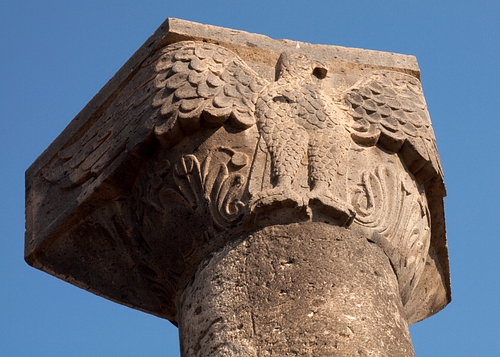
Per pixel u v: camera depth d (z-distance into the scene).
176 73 6.76
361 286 6.24
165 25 7.01
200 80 6.69
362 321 6.10
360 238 6.43
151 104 6.72
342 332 6.02
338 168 6.54
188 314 6.45
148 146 6.69
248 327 6.09
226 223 6.41
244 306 6.16
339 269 6.25
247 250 6.32
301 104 6.67
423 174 6.91
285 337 6.00
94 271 7.10
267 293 6.17
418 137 6.85
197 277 6.48
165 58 6.90
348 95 6.87
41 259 7.19
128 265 7.01
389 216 6.59
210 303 6.28
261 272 6.24
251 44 7.08
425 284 7.40
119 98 7.05
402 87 7.08
